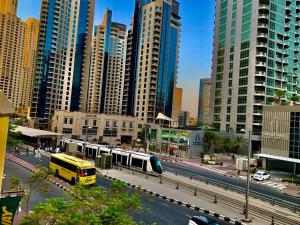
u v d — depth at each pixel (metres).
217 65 116.31
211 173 61.06
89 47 172.75
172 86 181.12
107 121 106.25
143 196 34.03
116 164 55.16
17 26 198.00
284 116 70.94
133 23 170.12
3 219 11.34
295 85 113.06
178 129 89.56
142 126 115.44
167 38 173.38
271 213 31.28
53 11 152.75
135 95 153.88
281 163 73.75
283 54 107.25
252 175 59.38
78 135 99.88
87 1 170.50
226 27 113.81
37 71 149.38
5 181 35.28
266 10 102.25
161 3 148.88
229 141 92.44
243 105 101.69
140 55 152.12
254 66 99.81
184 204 31.88
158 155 84.75
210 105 117.94
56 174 41.09
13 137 48.12
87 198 15.77
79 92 169.25
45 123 138.75
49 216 11.80
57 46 153.62
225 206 32.44
